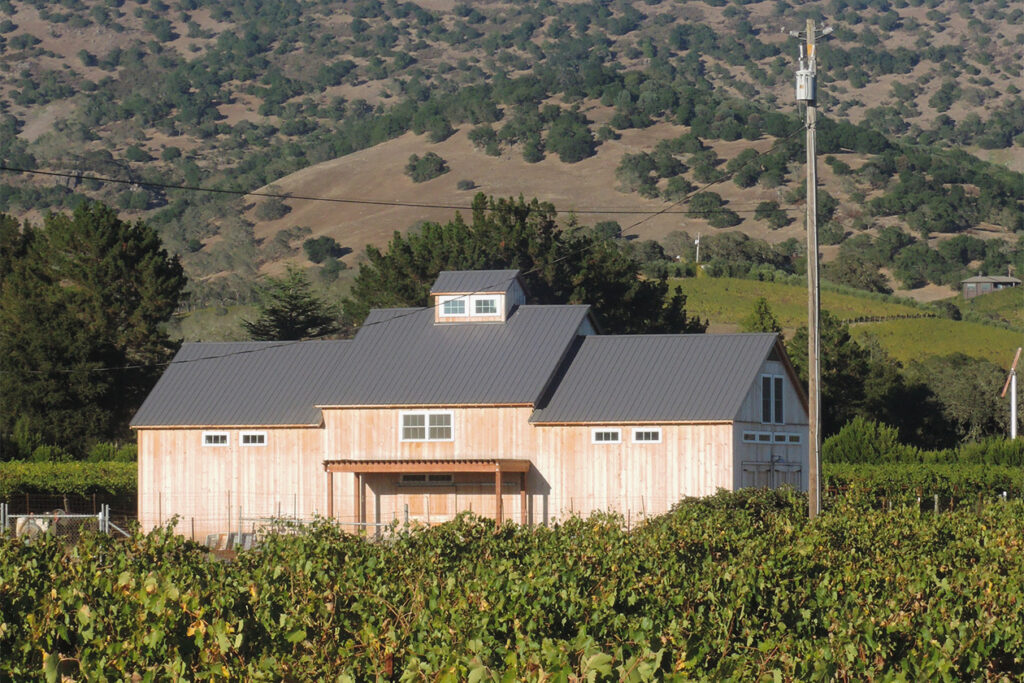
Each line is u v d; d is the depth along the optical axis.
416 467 83.00
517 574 32.31
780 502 68.69
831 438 119.75
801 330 150.62
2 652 26.08
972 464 110.31
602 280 136.38
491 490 85.19
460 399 85.62
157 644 26.05
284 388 90.75
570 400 85.25
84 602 27.56
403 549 41.06
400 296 138.62
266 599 29.41
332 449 87.56
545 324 91.25
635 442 82.75
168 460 89.69
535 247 137.38
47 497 93.25
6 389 129.50
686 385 84.38
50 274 142.50
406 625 28.84
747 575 33.72
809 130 63.00
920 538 48.66
